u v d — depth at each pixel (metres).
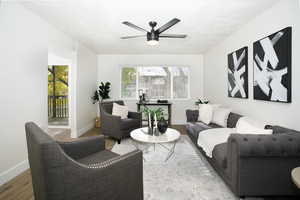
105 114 3.85
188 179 2.09
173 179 2.10
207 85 5.07
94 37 3.78
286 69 2.03
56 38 3.20
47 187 0.96
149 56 5.48
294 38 1.97
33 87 2.59
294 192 1.60
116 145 3.43
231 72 3.44
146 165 2.49
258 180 1.60
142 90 5.57
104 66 5.50
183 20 2.81
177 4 2.30
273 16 2.30
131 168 1.38
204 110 3.55
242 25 3.04
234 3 2.27
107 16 2.69
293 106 1.98
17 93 2.29
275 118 2.28
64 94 6.16
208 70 4.98
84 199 1.11
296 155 1.56
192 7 2.38
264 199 1.69
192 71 5.50
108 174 1.23
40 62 2.74
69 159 1.03
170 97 5.59
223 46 3.94
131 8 2.42
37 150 0.97
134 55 5.49
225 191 1.84
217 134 2.57
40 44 2.74
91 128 4.94
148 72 5.58
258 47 2.55
